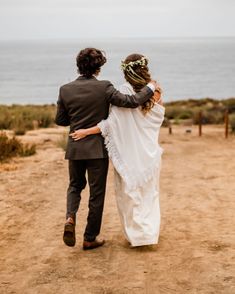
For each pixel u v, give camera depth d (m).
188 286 4.55
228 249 5.55
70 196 5.42
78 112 5.27
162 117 5.49
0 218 7.06
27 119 24.03
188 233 6.22
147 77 5.36
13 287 4.62
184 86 118.25
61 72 189.00
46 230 6.46
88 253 5.53
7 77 158.62
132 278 4.78
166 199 8.22
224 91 105.31
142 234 5.41
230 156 13.68
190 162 12.59
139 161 5.37
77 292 4.48
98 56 5.32
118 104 5.20
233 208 7.52
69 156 5.34
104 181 5.43
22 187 9.14
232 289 4.45
